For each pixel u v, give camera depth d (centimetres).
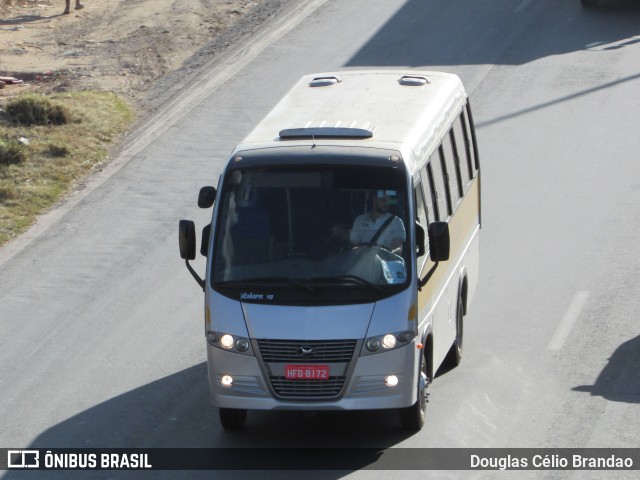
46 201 5678
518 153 6019
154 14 9481
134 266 4853
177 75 7719
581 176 5666
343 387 2923
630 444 3036
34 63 8412
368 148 3097
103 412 3456
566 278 4503
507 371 3647
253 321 2938
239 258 3011
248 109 6894
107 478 2947
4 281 4734
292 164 3066
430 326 3203
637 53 7519
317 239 3000
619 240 4875
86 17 9769
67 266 4878
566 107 6644
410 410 3120
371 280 2950
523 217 5206
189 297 4481
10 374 3822
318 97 3734
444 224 2950
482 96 6906
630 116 6444
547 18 8444
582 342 3872
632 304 4194
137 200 5656
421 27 8338
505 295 4372
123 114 6944
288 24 8619
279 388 2947
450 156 3712
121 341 4072
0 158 6056
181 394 3572
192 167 6056
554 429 3159
